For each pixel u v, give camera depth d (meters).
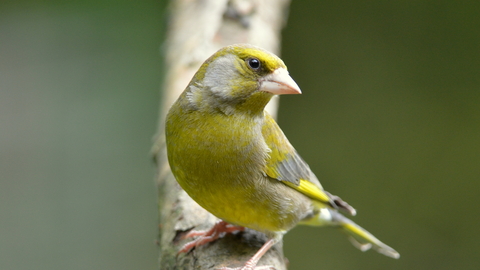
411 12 15.57
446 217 13.86
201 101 5.71
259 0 9.80
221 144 5.67
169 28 10.32
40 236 11.73
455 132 14.70
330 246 13.55
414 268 13.38
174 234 6.11
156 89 14.17
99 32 14.96
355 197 14.39
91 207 12.20
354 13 15.71
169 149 5.89
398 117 14.96
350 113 15.16
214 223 6.20
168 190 6.79
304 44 15.66
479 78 15.13
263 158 5.89
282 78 5.66
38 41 14.77
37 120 13.46
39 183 12.45
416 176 14.46
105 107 13.74
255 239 6.23
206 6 9.37
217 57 5.77
